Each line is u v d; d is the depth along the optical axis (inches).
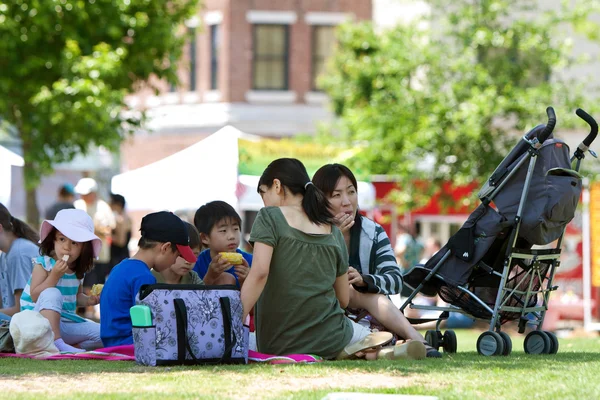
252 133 2050.9
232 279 465.4
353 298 442.0
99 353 430.0
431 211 1505.9
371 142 1371.8
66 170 1344.7
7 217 519.5
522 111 1337.4
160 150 2159.2
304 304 411.5
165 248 442.6
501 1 1362.0
